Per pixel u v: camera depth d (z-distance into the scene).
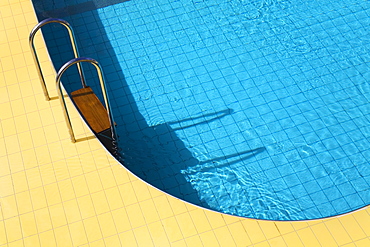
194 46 6.02
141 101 5.41
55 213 3.97
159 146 4.97
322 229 3.89
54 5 6.45
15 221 3.93
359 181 4.69
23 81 5.00
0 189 4.13
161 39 6.10
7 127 4.59
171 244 3.79
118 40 6.08
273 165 4.83
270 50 5.97
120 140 4.98
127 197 4.07
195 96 5.47
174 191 4.58
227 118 5.25
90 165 4.29
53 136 4.51
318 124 5.20
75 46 4.78
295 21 6.34
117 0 6.55
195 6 6.52
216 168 4.80
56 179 4.19
